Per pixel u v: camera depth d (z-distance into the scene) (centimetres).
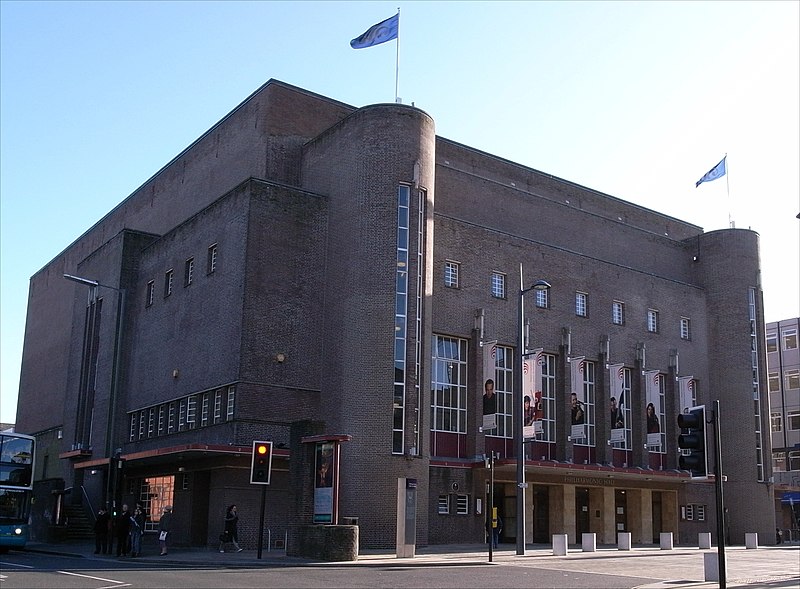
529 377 3706
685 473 5028
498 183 5125
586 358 4934
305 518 2931
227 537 3309
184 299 4359
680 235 6525
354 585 1958
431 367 4112
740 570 2753
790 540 6644
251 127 4553
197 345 4128
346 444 3656
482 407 4297
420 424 3775
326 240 4056
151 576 2111
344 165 4016
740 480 5462
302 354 3881
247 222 3847
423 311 3881
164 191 5588
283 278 3894
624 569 2684
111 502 3344
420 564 2741
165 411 4366
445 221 4400
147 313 4788
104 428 4862
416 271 3859
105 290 5231
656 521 5244
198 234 4334
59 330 6825
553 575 2381
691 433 1761
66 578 2002
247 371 3700
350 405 3691
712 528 5425
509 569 2594
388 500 3578
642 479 4984
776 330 8375
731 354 5669
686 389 5359
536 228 5278
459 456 4234
